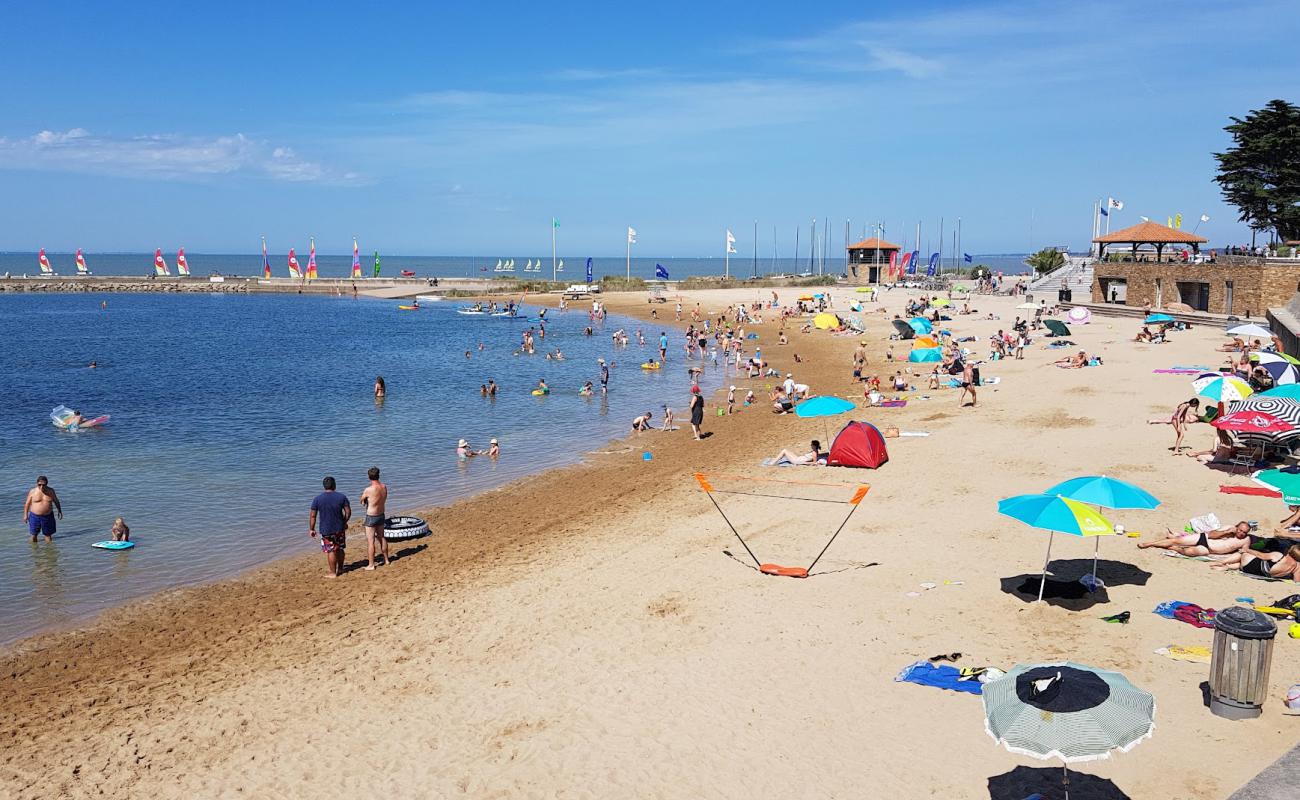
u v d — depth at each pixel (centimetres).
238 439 3095
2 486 2447
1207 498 1811
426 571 1761
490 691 1220
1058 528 1284
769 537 1803
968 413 2936
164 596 1667
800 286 11075
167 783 1038
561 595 1564
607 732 1090
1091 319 5444
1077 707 736
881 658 1223
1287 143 5934
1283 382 2492
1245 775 884
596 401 3878
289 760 1075
